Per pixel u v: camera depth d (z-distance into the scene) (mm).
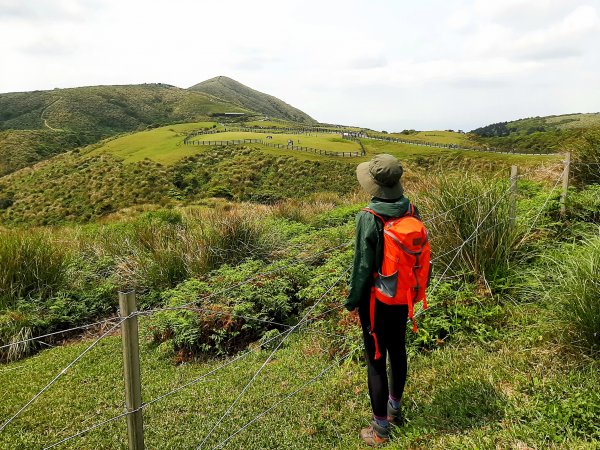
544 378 3217
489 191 5207
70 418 3963
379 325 2898
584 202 6363
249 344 5480
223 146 69188
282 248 8430
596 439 2520
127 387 2393
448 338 4301
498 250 4988
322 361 4586
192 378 4656
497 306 4410
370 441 3072
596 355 3354
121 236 10344
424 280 2801
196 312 5543
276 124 141625
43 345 6188
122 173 55781
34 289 7039
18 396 4426
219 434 3510
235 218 8555
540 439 2580
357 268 2781
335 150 68562
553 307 3869
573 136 9109
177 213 14477
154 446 3426
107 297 7328
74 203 47719
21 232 8125
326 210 14094
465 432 2807
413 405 3355
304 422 3512
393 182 2820
